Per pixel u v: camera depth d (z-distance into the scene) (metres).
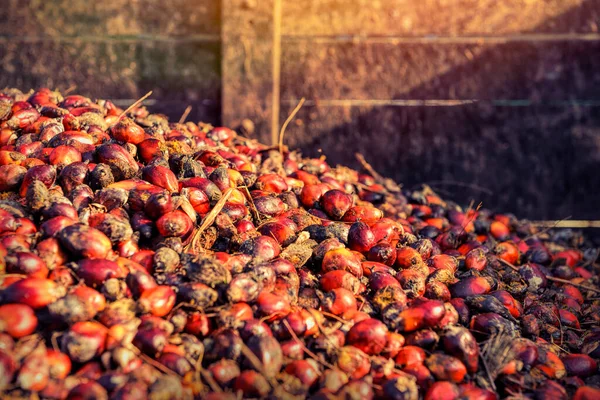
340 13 1.29
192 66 1.31
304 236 0.81
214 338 0.67
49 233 0.70
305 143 1.33
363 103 1.32
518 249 0.98
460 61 1.29
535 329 0.79
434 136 1.33
